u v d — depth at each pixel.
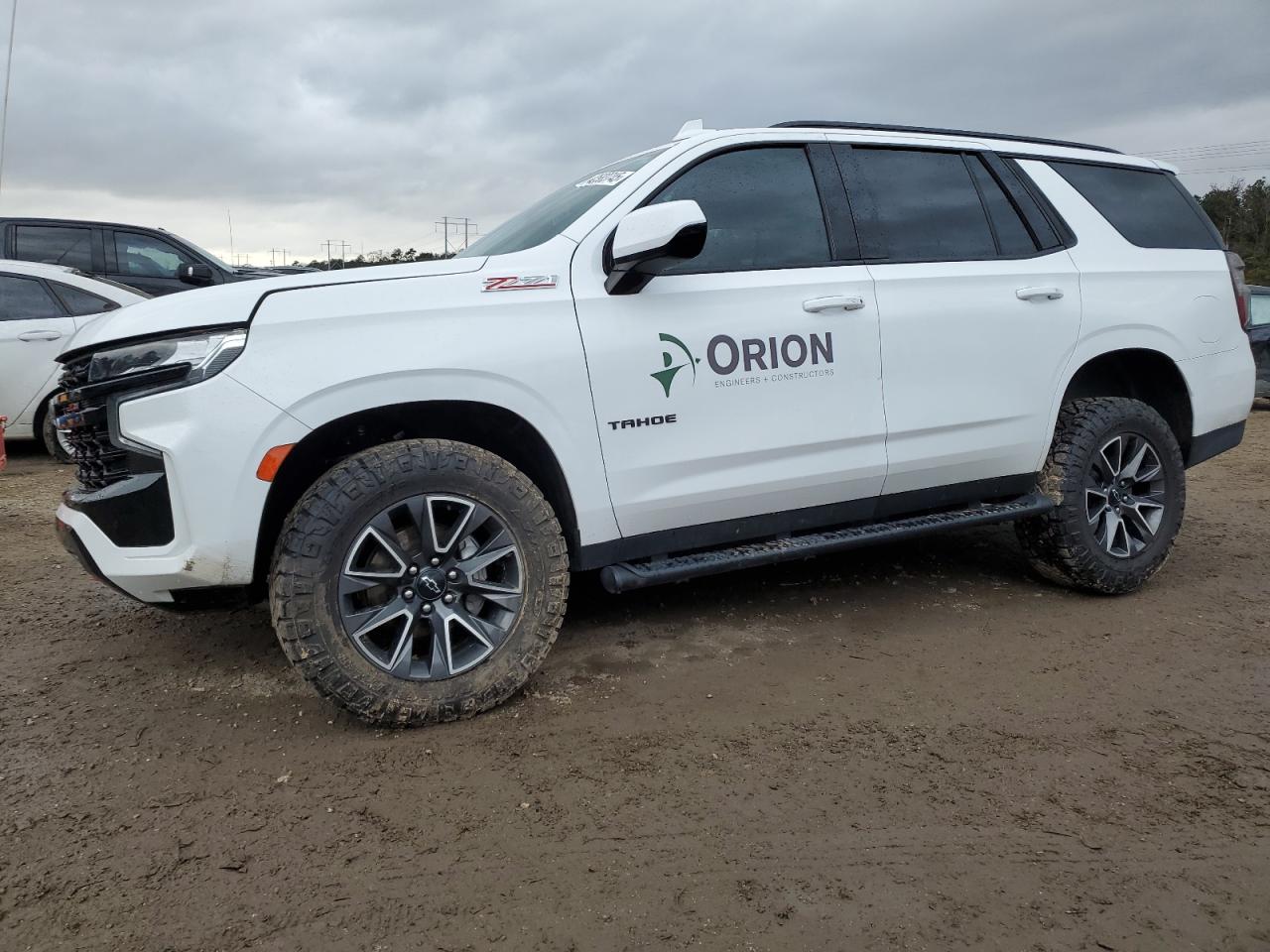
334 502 2.63
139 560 2.65
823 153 3.54
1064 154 4.16
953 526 3.69
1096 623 3.77
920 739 2.76
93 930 1.92
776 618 3.82
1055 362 3.82
